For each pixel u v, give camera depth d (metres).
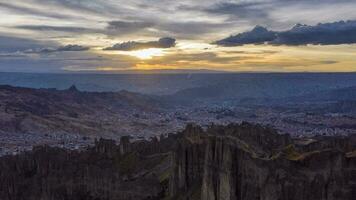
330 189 195.50
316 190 194.88
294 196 194.62
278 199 194.50
